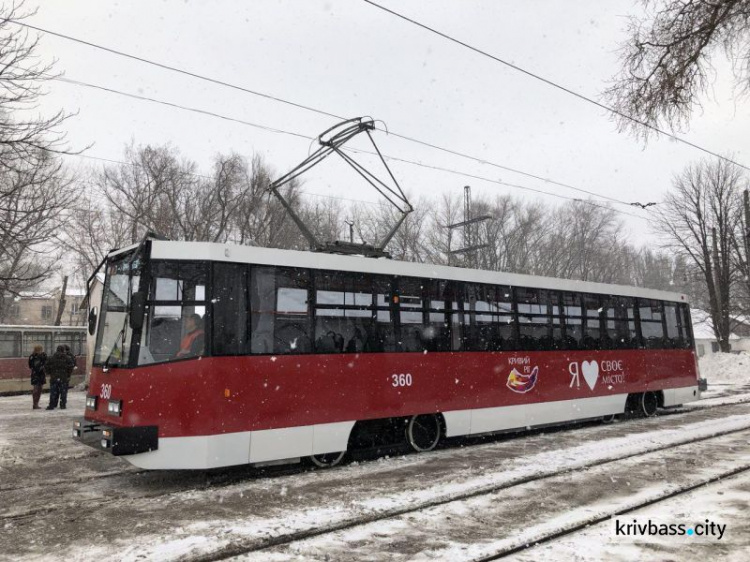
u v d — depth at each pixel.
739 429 11.32
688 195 34.88
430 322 9.55
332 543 5.11
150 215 28.80
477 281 10.39
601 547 4.88
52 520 5.82
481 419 9.97
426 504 6.28
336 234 34.44
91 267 31.39
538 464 8.30
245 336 7.51
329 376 8.18
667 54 7.09
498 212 36.66
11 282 17.20
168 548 4.96
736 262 33.72
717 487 6.82
